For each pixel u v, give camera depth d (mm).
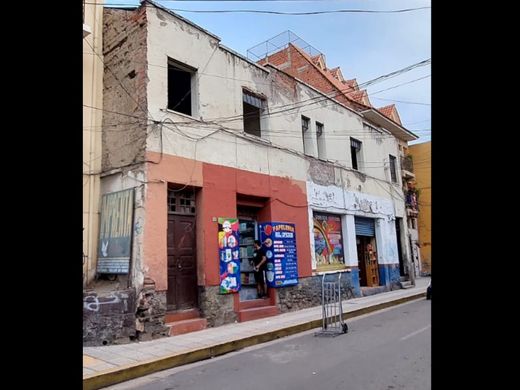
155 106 10000
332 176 16609
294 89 15172
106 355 7430
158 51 10289
